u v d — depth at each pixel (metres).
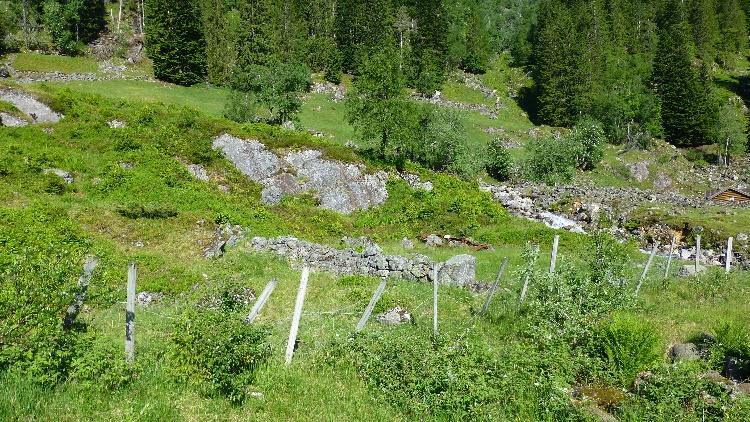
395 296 20.16
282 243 26.95
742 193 56.75
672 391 11.31
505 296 20.69
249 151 42.59
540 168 74.00
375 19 110.94
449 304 20.22
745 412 10.47
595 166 85.69
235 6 123.88
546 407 10.96
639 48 138.25
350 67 106.38
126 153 36.47
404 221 39.41
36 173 31.23
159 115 44.16
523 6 170.50
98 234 24.67
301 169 42.78
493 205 43.69
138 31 105.44
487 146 76.00
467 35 131.88
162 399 9.98
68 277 11.83
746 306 20.27
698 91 103.50
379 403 11.40
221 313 11.94
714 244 37.16
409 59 104.94
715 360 13.44
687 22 148.38
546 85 104.88
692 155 96.25
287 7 112.75
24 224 23.39
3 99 40.72
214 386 10.55
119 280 19.28
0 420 8.30
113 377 10.09
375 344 13.42
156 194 32.41
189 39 90.25
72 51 91.56
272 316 17.30
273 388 11.22
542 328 15.03
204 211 30.91
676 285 23.30
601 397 11.78
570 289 17.77
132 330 11.21
